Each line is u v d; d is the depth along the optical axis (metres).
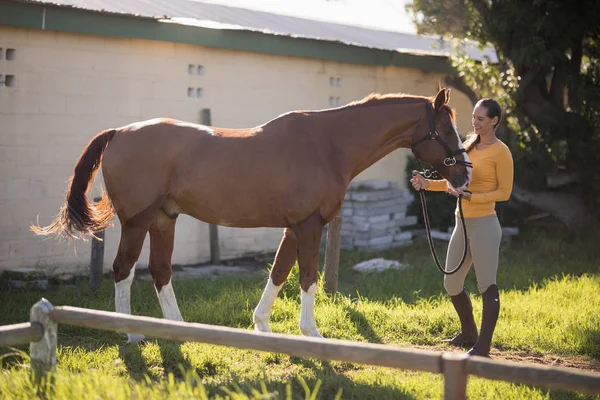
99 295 7.68
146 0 11.51
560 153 12.59
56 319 4.15
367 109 5.86
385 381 4.82
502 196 5.48
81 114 9.02
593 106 12.84
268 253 11.44
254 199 5.62
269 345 3.65
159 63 9.79
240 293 7.51
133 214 5.86
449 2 13.27
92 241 7.97
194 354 5.41
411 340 6.21
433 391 4.64
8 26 8.23
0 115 8.28
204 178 5.66
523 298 7.69
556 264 10.23
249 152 5.64
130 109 9.52
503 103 13.10
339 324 6.50
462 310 6.00
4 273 8.11
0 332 3.96
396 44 15.16
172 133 5.84
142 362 5.32
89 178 6.00
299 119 5.78
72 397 3.93
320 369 5.22
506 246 11.80
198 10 12.13
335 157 5.72
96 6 9.53
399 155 13.67
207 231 10.53
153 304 7.27
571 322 6.61
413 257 11.02
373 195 11.63
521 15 12.20
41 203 8.71
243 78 10.84
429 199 13.51
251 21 12.73
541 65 12.28
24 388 4.11
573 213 13.00
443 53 14.04
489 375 3.24
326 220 5.74
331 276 7.68
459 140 5.72
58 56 8.74
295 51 11.20
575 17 12.23
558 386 3.12
